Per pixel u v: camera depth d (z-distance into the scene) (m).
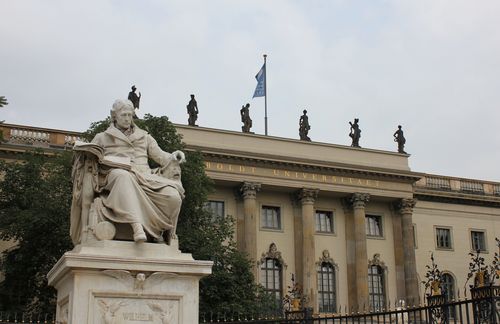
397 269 79.19
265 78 79.56
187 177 45.81
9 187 46.91
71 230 11.63
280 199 76.88
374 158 80.50
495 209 88.44
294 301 44.25
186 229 45.28
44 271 42.09
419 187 84.94
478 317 11.55
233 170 72.69
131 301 10.37
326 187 76.44
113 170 11.10
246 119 77.44
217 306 42.56
